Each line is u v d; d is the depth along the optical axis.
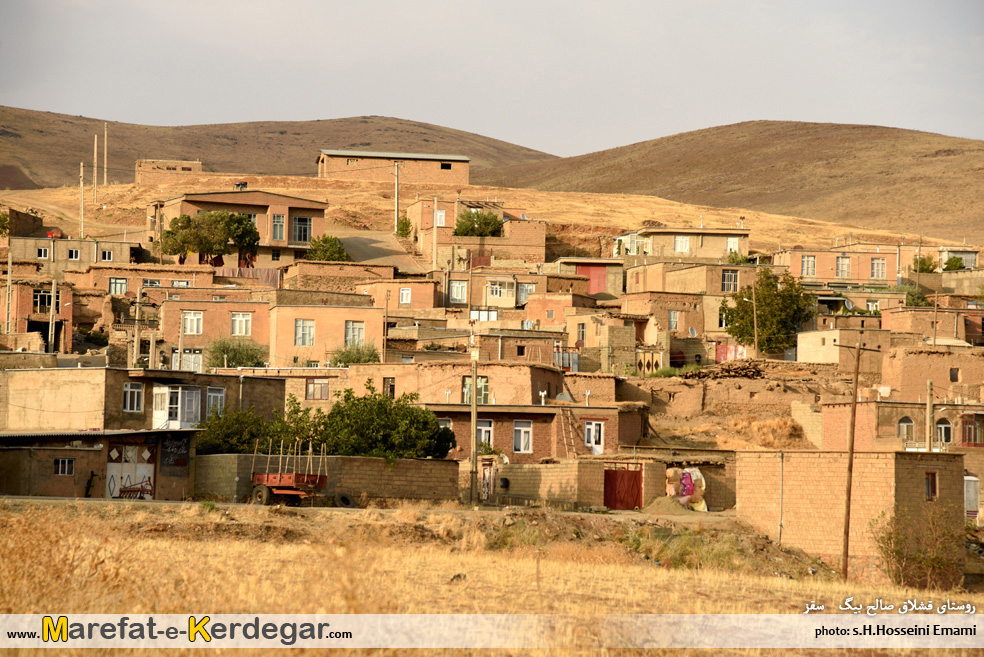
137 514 39.28
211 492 56.22
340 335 91.88
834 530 51.16
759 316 104.88
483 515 48.75
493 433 72.69
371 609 22.64
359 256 142.12
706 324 108.31
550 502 62.09
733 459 69.00
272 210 134.62
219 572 26.16
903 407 78.38
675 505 63.16
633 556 45.34
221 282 120.44
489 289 118.38
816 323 108.19
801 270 133.62
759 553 49.44
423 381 78.00
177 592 22.84
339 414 61.53
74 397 67.56
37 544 23.91
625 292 128.50
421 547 40.72
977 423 78.81
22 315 104.38
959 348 92.69
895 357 91.62
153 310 105.19
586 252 162.25
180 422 67.56
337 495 55.53
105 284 113.31
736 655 23.08
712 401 87.62
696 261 133.75
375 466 57.22
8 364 77.56
